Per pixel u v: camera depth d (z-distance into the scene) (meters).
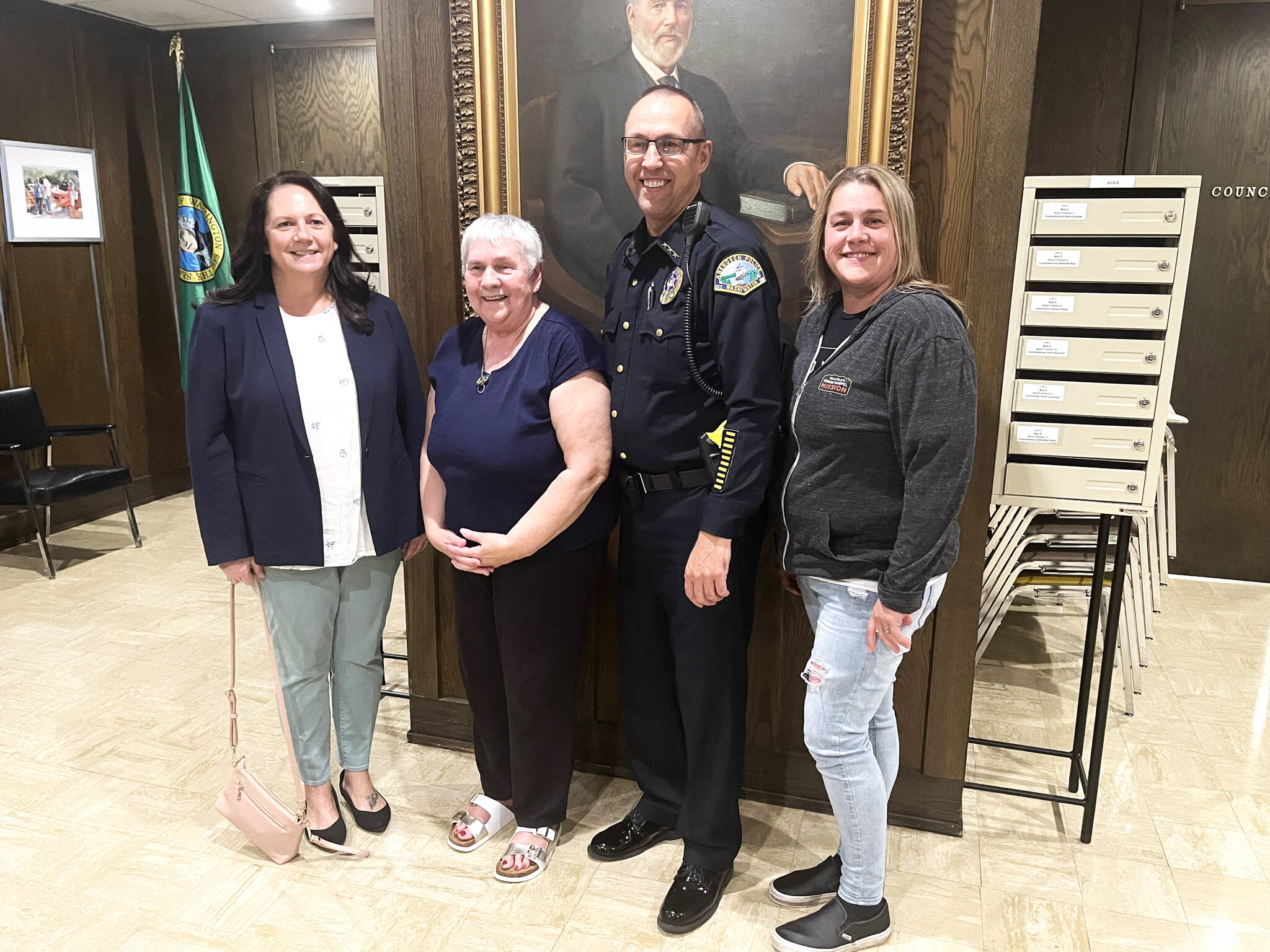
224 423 1.94
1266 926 1.93
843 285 1.70
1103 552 2.28
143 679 3.02
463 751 2.61
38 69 4.45
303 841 2.19
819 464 1.67
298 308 1.97
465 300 2.37
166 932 1.88
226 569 1.98
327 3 4.53
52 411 4.65
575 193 2.21
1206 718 2.84
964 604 2.11
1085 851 2.18
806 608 1.86
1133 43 3.64
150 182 5.16
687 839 1.98
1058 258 1.99
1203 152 3.69
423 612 2.55
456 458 1.93
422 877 2.07
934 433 1.53
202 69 5.12
